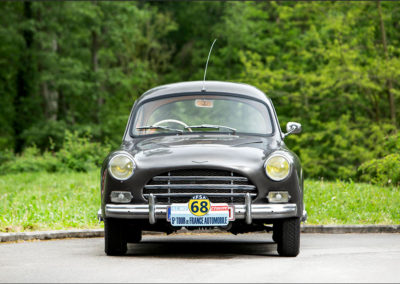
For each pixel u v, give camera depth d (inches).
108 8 2652.6
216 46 2839.6
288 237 514.6
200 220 490.0
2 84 2751.0
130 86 2773.1
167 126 579.5
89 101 2839.6
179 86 609.9
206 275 420.5
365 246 599.8
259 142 543.2
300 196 511.8
